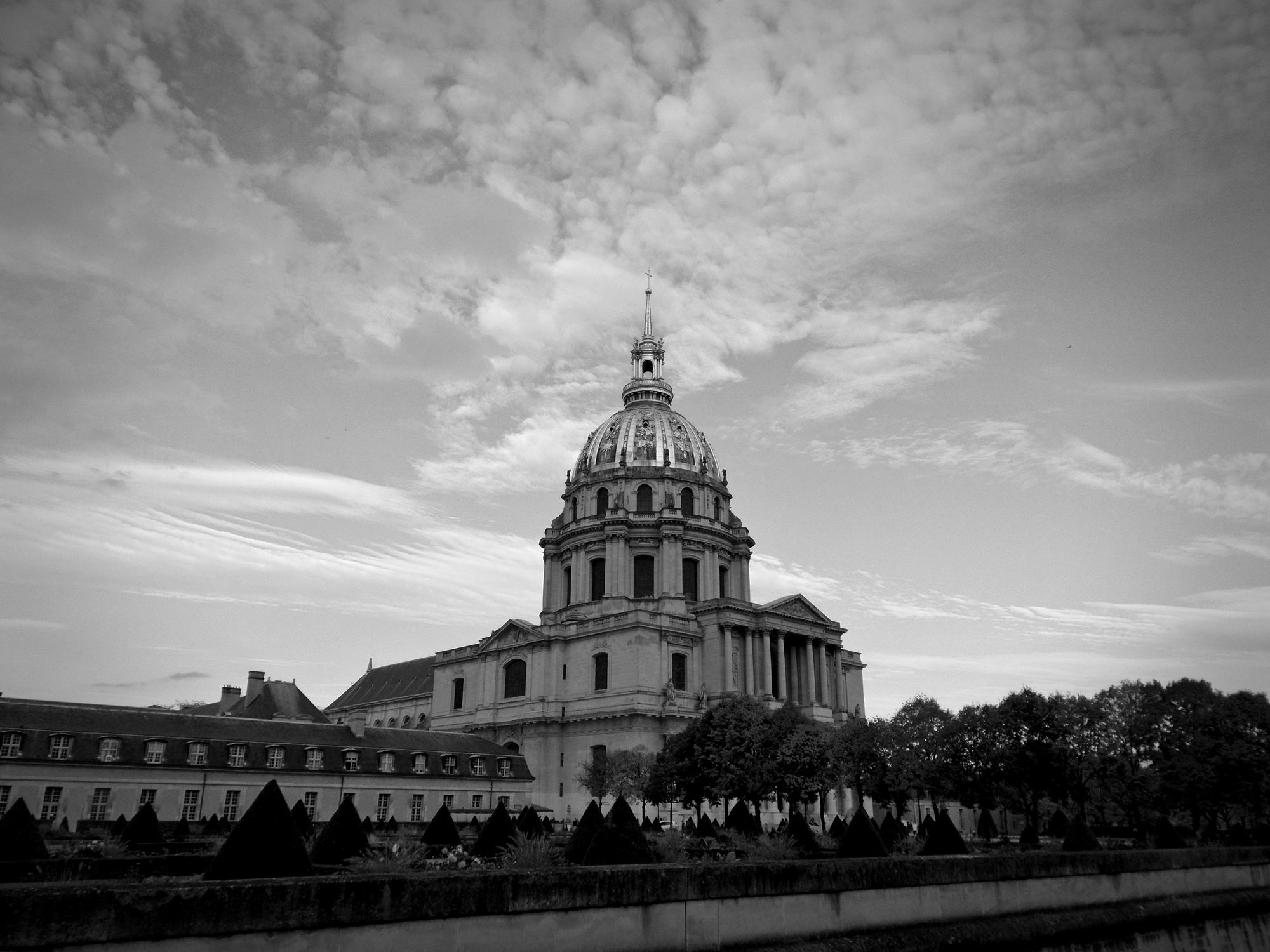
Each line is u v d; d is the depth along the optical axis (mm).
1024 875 34062
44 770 81938
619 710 120250
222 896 17031
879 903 28578
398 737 109812
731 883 24891
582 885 21875
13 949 14969
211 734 93688
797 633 135125
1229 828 106875
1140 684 110812
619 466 150000
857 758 93062
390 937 18812
